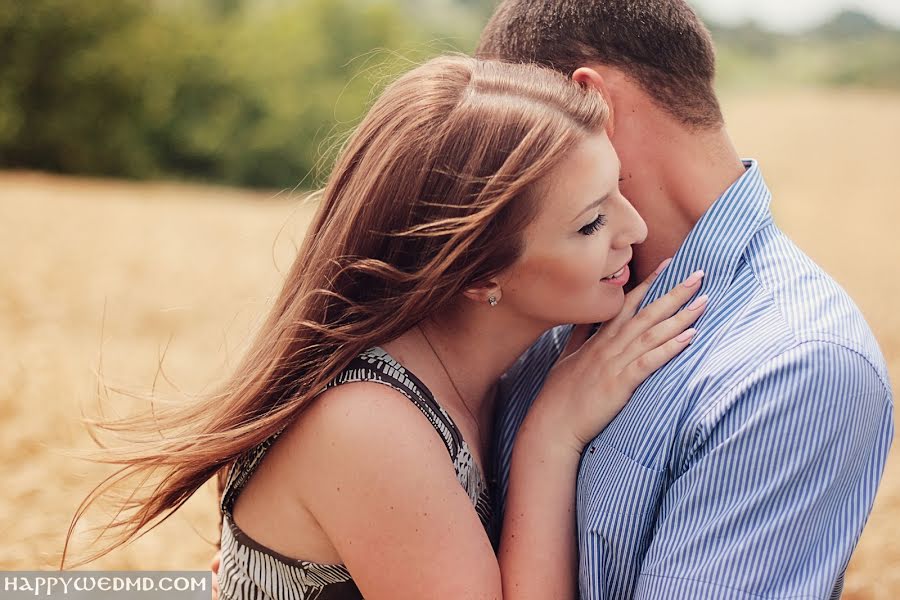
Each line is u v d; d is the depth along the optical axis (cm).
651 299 184
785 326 163
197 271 1128
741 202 182
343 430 161
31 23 3058
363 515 160
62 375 657
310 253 179
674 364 173
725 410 161
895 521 501
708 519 160
